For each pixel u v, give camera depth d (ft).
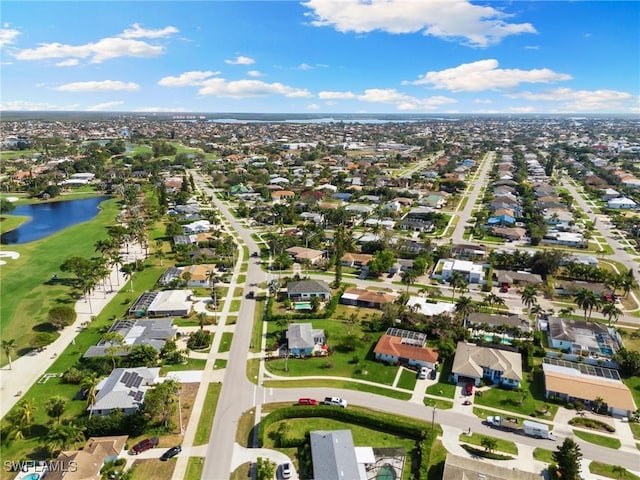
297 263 611.88
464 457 264.72
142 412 289.74
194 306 476.13
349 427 296.10
